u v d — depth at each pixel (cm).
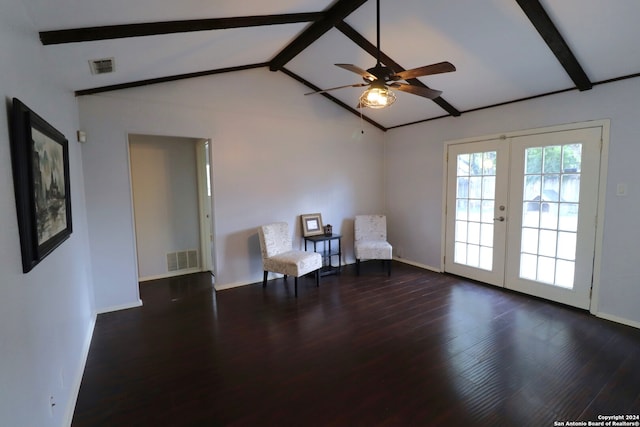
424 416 188
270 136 432
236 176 411
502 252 400
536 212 363
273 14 259
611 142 301
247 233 425
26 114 137
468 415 188
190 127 376
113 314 337
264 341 278
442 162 462
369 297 380
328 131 484
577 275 333
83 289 275
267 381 222
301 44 344
